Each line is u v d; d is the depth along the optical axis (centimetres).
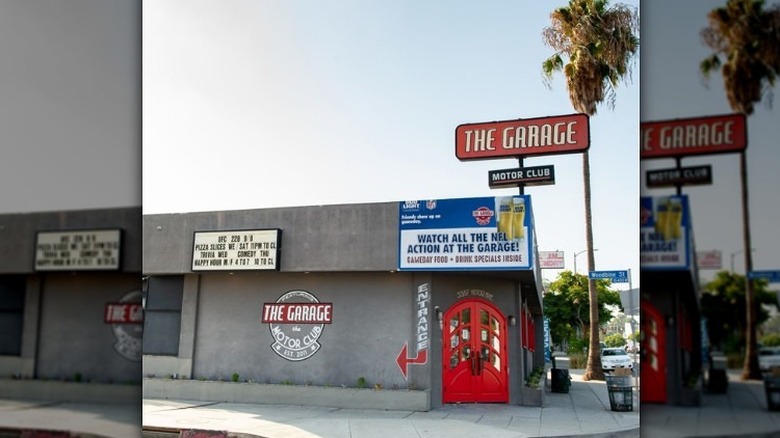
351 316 1455
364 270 1409
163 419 1162
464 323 1460
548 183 2119
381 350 1419
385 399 1343
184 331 1571
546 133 2198
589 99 2494
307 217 1459
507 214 1348
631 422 1174
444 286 1451
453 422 1162
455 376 1437
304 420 1170
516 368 1471
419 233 1384
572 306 4009
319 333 1471
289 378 1476
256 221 1494
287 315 1502
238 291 1555
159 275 1642
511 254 1334
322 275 1492
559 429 1088
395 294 1434
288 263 1458
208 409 1311
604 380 2525
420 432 1053
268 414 1248
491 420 1191
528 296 1847
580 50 2478
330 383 1441
